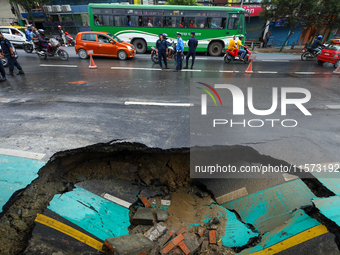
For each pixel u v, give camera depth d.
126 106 5.12
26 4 19.20
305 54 13.36
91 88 6.50
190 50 9.22
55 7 22.30
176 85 7.08
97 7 13.12
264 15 17.17
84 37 11.61
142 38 13.80
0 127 3.91
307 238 2.19
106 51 11.66
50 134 3.67
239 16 12.90
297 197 2.67
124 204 2.68
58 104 5.15
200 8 12.88
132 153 3.51
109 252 2.00
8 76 7.85
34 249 1.88
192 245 2.27
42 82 7.09
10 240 1.93
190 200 3.02
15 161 2.91
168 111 4.89
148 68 9.76
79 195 2.64
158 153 3.48
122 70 9.19
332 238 2.15
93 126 4.03
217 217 2.70
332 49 10.91
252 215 2.64
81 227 2.23
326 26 17.80
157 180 3.26
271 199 2.73
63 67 9.53
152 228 2.39
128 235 2.17
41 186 2.62
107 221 2.40
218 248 2.27
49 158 3.03
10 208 2.23
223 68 10.16
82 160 3.32
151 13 13.10
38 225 2.13
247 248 2.24
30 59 11.37
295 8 15.90
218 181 3.14
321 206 2.47
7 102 5.23
